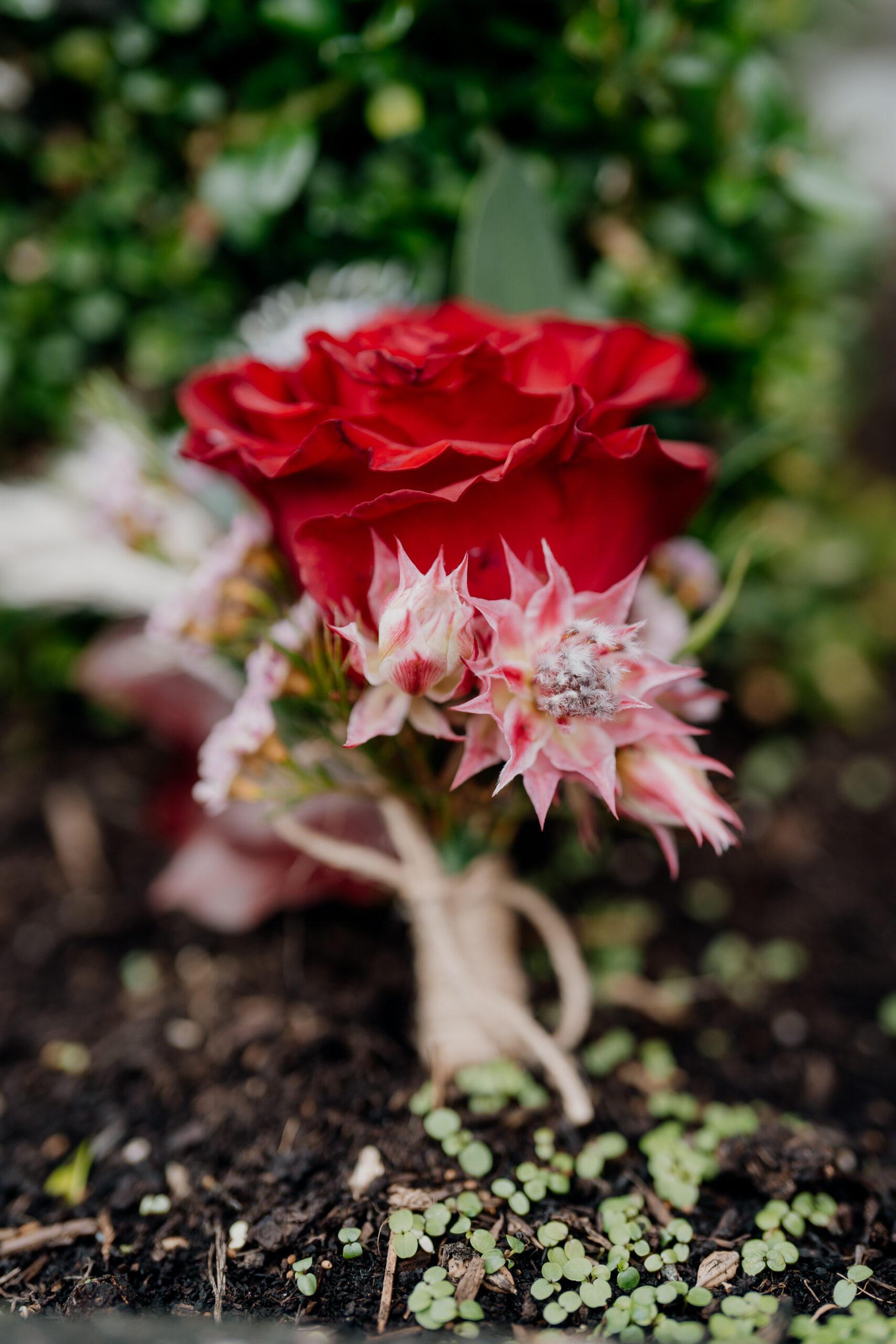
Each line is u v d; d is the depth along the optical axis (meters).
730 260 0.30
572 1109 0.22
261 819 0.22
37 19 0.29
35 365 0.33
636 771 0.20
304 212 0.30
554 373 0.20
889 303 0.63
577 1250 0.20
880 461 0.53
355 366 0.19
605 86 0.27
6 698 0.37
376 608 0.19
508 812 0.22
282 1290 0.20
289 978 0.27
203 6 0.28
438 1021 0.24
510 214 0.25
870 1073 0.25
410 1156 0.22
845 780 0.36
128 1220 0.21
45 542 0.27
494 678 0.18
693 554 0.24
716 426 0.31
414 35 0.27
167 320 0.32
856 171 0.34
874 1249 0.20
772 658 0.38
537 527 0.19
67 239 0.32
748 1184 0.21
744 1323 0.19
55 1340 0.18
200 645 0.23
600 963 0.27
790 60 0.35
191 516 0.26
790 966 0.28
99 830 0.33
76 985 0.27
